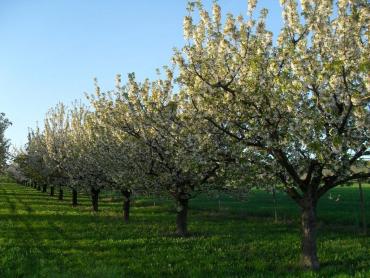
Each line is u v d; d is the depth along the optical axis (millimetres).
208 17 15773
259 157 15766
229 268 16422
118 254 19547
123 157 26828
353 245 21016
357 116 13812
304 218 16359
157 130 22562
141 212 41844
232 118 16016
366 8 13977
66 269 16641
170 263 17609
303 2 14883
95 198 43562
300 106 14344
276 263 17250
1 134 57844
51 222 33156
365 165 15039
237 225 30203
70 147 46062
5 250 20984
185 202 25203
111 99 30000
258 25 15391
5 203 54812
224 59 15836
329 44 14609
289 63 15062
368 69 12500
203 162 17172
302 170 16297
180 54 16281
